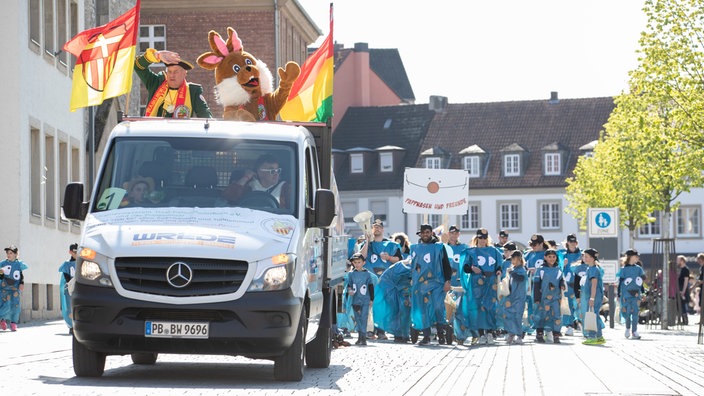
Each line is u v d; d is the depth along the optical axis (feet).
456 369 58.18
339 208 61.67
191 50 222.28
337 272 60.18
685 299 151.53
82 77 64.49
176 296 45.34
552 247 111.24
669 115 118.42
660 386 49.73
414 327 86.38
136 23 63.98
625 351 77.87
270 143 49.93
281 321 45.91
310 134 53.67
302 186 49.39
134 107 183.42
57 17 143.33
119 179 49.01
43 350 70.54
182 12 222.07
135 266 45.55
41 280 133.28
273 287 45.96
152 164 49.26
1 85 125.29
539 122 338.54
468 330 87.71
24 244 126.52
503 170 333.83
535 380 52.03
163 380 47.93
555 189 329.31
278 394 42.80
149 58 56.08
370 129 346.54
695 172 150.92
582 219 255.91
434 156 336.08
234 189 48.96
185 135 49.80
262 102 57.16
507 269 93.09
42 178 134.31
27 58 128.47
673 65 118.32
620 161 220.64
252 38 222.69
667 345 88.22
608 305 150.41
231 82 56.29
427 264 85.92
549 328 93.20
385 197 338.95
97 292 45.65
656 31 118.93
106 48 64.18
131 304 45.37
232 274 45.73
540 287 93.04
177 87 56.54
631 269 105.50
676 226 318.65
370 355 69.77
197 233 46.34
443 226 110.83
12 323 102.73
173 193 48.73
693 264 314.96
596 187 249.34
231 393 42.73
